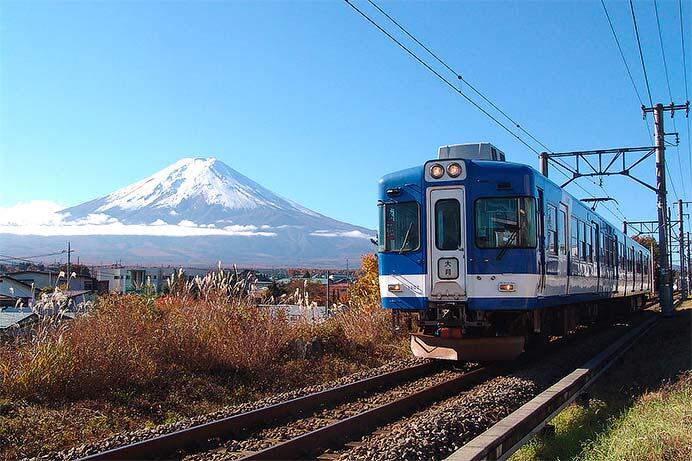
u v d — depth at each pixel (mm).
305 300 15219
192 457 6949
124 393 9664
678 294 67812
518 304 11727
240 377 11359
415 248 12414
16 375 9070
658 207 25172
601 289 18938
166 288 13352
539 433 7270
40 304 10305
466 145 13602
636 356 13820
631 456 6281
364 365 13867
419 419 8109
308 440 7211
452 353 12328
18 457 7082
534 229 12000
